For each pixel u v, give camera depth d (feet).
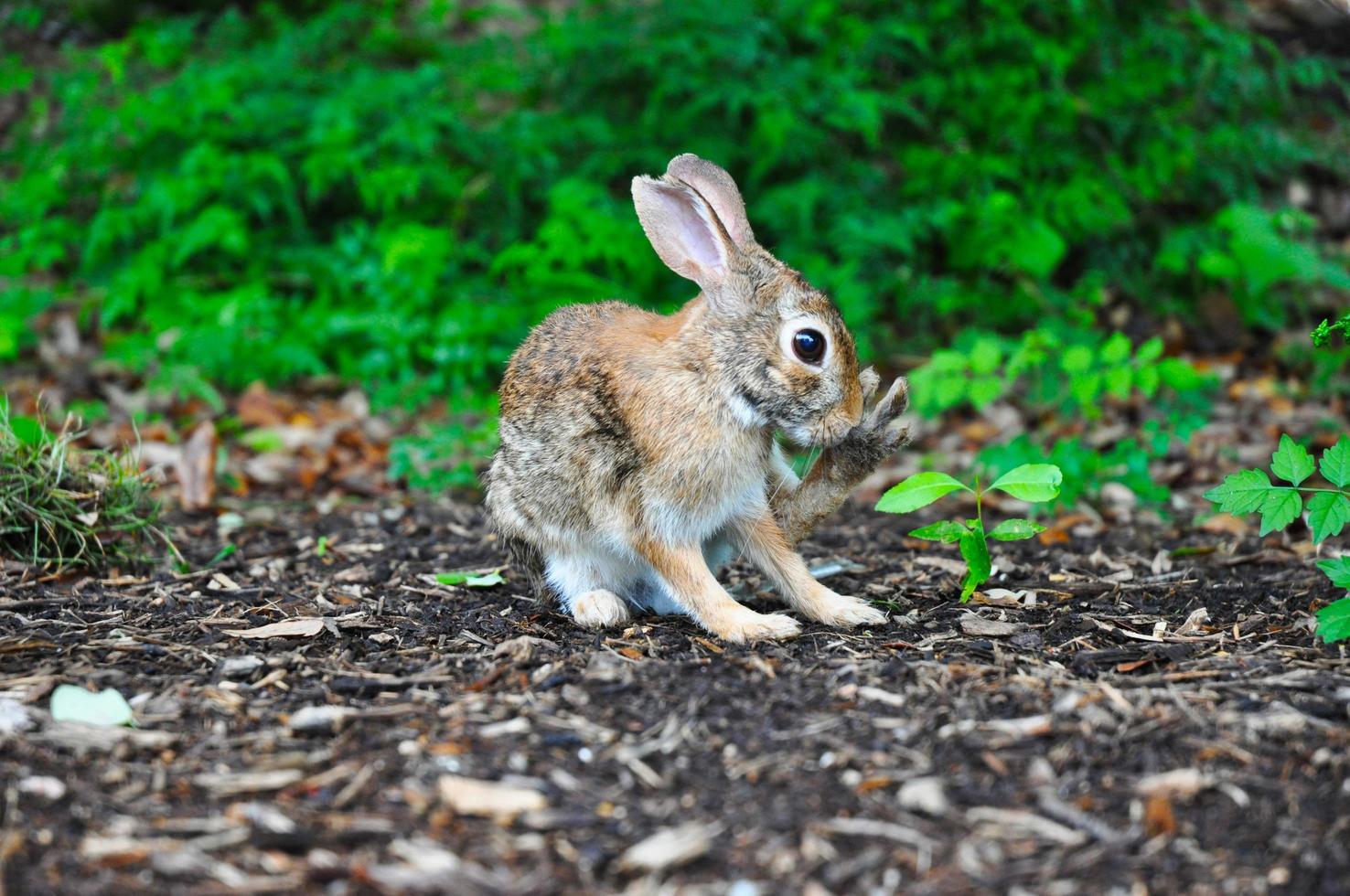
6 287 31.71
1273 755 11.93
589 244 28.66
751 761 11.94
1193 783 11.43
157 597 17.12
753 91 30.60
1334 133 33.94
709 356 15.08
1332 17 35.86
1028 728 12.39
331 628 15.67
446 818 11.08
